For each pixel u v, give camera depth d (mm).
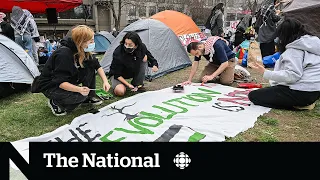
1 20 6484
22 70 3828
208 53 3869
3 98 3598
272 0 5652
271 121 2652
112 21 17359
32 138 2268
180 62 5559
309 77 2762
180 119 2705
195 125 2539
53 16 9219
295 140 2293
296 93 2826
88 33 2602
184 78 4719
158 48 4996
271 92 2979
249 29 6898
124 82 3578
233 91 3662
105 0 16391
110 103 3289
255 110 2947
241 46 5871
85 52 2775
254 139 2309
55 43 8430
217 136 2316
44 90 2789
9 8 8938
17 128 2600
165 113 2863
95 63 3018
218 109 2975
